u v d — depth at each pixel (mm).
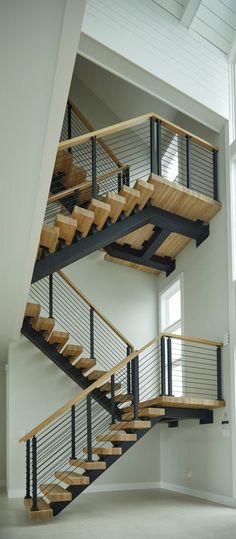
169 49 6656
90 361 7168
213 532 4441
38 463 7285
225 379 6379
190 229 7203
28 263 4832
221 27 6977
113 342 8359
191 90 6730
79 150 8711
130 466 8023
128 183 7516
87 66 8859
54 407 7637
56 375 7766
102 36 6039
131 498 6711
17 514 5434
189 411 6469
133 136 9156
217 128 7195
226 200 6832
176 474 7625
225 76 7188
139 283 8922
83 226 5746
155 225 6922
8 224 4137
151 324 8789
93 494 7199
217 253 6961
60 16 2502
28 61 2715
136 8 6457
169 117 8648
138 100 8648
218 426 6430
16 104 2973
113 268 8773
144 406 6355
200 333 7203
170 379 6086
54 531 4488
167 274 8617
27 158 3414
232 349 6285
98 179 7266
